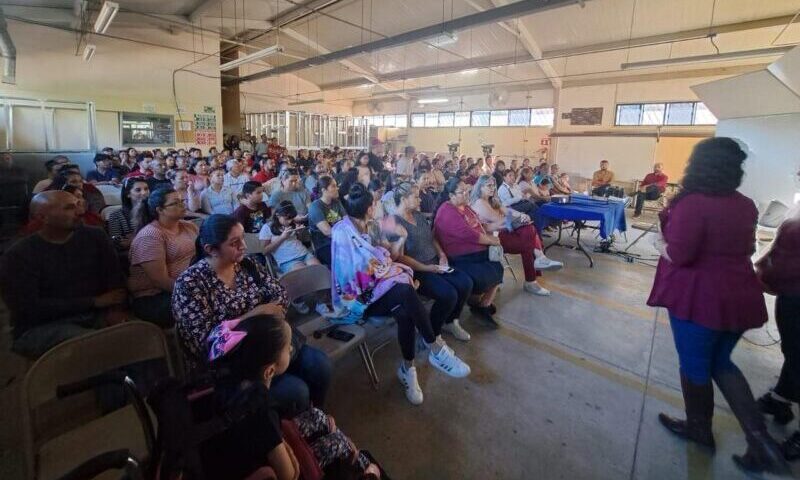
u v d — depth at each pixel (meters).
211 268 1.59
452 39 7.79
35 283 1.83
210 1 8.38
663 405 2.15
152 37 9.54
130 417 1.38
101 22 6.09
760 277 1.93
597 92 11.80
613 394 2.25
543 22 9.02
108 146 9.22
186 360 1.56
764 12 7.14
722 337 1.72
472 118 15.30
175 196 2.17
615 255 5.36
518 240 3.77
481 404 2.14
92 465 0.88
